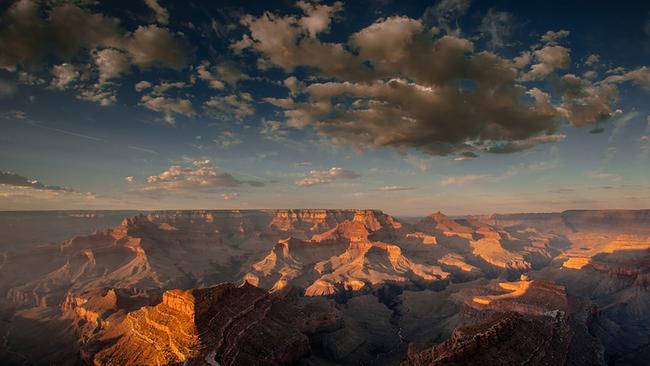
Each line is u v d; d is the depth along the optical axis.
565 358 116.25
